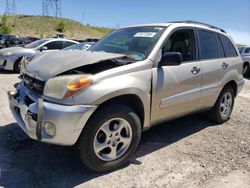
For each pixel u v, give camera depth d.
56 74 3.26
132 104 3.77
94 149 3.34
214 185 3.39
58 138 3.11
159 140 4.61
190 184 3.39
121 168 3.66
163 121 4.18
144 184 3.34
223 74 5.10
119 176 3.48
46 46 11.47
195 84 4.45
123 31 4.72
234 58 5.49
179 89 4.16
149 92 3.74
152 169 3.68
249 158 4.13
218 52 5.12
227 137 4.89
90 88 3.16
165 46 4.10
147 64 3.73
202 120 5.69
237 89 5.66
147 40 4.10
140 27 4.59
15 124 4.91
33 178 3.34
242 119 5.95
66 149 4.05
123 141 3.61
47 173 3.46
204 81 4.64
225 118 5.59
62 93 3.09
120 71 3.46
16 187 3.16
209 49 4.90
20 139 4.32
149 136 4.75
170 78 3.99
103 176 3.47
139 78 3.60
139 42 4.14
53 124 3.08
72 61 3.40
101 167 3.46
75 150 3.32
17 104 3.69
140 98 3.63
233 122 5.72
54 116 3.06
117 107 3.44
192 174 3.61
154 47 3.92
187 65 4.31
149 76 3.72
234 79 5.43
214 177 3.56
